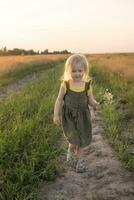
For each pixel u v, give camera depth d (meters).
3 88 8.27
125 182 2.43
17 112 3.86
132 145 3.25
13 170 2.43
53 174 2.52
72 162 2.70
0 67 13.12
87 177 2.52
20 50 56.94
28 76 12.13
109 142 3.29
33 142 2.86
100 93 5.97
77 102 2.54
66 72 2.54
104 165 2.72
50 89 6.43
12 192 2.14
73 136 2.54
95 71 11.20
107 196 2.24
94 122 4.14
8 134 2.90
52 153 2.70
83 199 2.21
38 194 2.22
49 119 3.88
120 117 4.23
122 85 7.18
